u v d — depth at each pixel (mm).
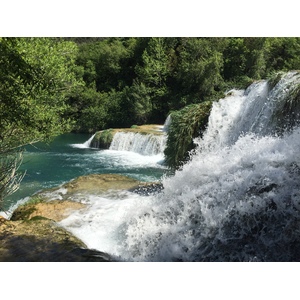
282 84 7137
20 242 3832
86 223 4922
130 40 33625
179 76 25219
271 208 3443
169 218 4391
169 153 9648
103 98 28219
